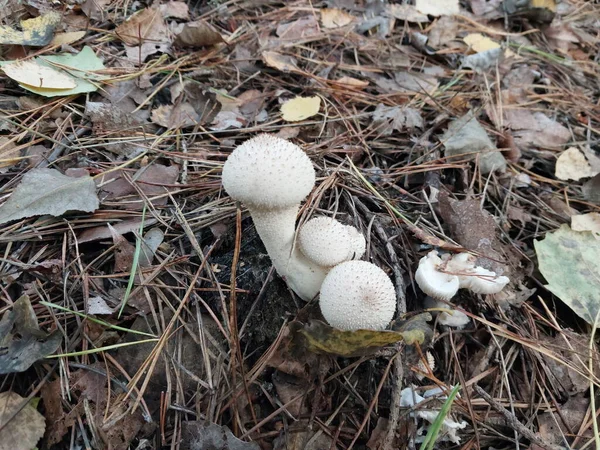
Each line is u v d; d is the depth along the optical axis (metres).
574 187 0.31
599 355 0.22
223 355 0.20
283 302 0.21
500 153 0.30
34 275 0.20
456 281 0.21
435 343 0.22
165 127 0.29
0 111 0.26
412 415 0.19
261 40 0.37
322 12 0.40
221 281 0.21
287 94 0.33
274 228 0.19
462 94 0.35
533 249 0.27
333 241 0.18
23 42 0.29
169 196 0.24
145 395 0.19
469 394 0.21
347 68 0.36
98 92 0.29
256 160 0.17
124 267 0.21
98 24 0.34
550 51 0.43
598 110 0.37
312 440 0.18
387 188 0.28
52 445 0.17
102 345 0.19
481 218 0.25
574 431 0.20
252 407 0.18
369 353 0.19
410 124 0.31
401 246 0.24
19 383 0.18
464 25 0.44
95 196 0.23
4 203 0.21
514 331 0.23
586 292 0.23
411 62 0.39
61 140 0.26
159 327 0.20
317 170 0.27
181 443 0.18
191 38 0.34
